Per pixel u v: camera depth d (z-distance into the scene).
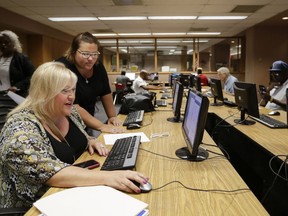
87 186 1.05
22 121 1.16
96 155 1.53
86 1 5.02
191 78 5.49
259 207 0.95
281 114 2.86
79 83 2.09
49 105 1.25
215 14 6.18
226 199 1.01
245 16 6.43
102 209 0.88
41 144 1.11
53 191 1.04
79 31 8.78
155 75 9.33
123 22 7.15
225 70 4.85
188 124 1.52
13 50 2.79
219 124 2.85
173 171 1.28
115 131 2.03
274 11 5.89
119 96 5.77
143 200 1.00
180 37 10.18
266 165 2.14
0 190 1.13
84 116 2.06
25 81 2.79
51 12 5.93
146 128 2.18
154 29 8.39
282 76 3.20
